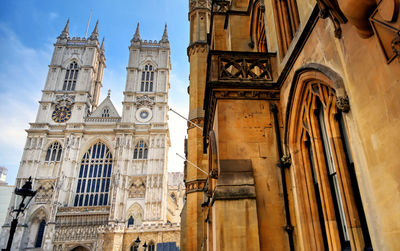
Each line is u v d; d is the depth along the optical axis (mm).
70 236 56594
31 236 58062
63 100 73125
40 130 67875
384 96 3416
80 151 67500
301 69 6086
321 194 6012
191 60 21766
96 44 82188
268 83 8008
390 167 3307
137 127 70125
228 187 6676
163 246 43219
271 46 9102
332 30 4926
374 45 3619
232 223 6289
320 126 6336
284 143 7289
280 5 8984
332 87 5020
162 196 62719
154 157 66625
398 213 3168
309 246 6137
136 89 75000
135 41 80875
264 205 6777
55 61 78062
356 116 4047
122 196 61688
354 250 4715
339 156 5230
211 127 9781
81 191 63938
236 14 12500
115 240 50938
